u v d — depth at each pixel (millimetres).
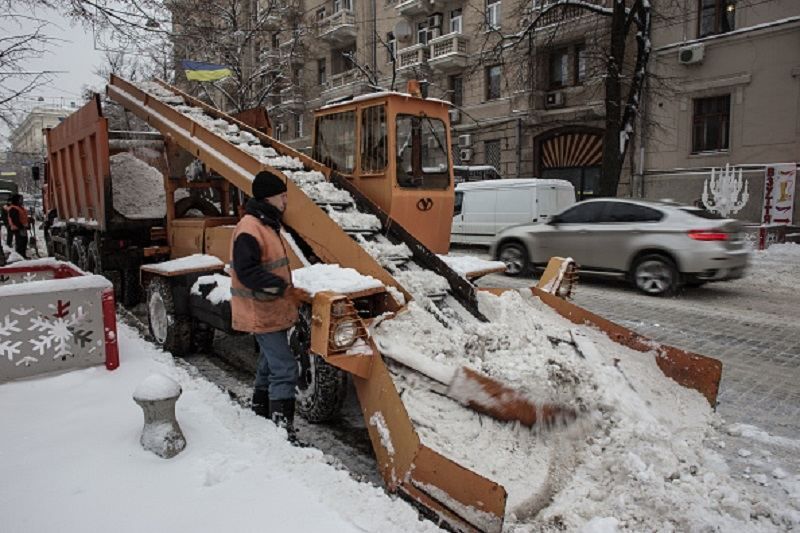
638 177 20219
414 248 5121
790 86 16891
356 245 4637
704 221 9719
